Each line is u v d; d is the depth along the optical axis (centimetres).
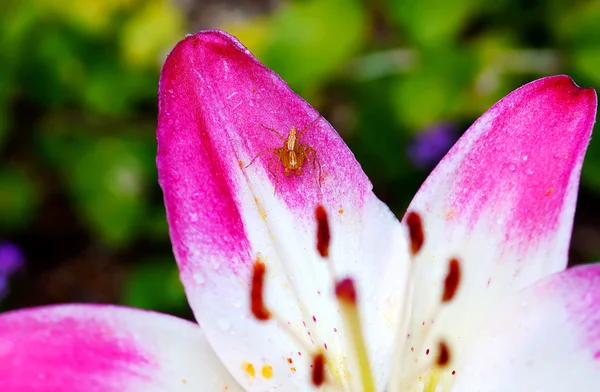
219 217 27
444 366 28
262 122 27
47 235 50
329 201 28
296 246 28
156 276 43
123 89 44
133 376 26
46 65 44
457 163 28
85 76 44
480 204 28
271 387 27
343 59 42
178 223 26
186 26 55
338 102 49
